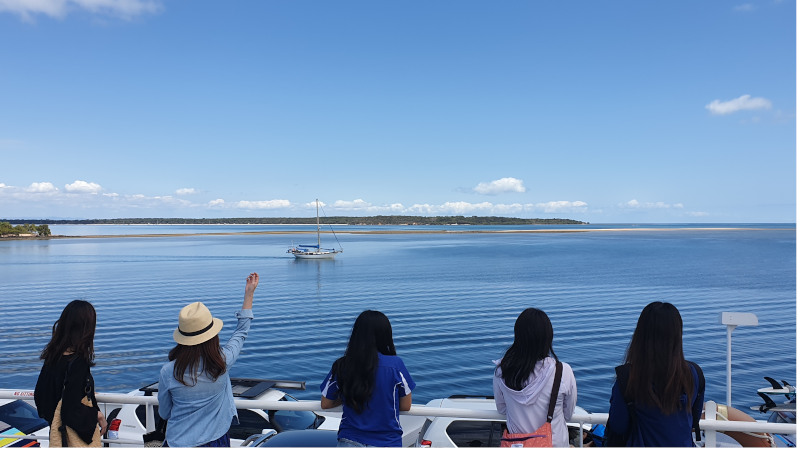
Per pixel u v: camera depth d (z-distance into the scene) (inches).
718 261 3107.8
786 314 1316.4
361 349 137.5
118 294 1766.7
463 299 1588.3
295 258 3727.9
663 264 2893.7
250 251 4827.8
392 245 5900.6
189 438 137.3
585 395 709.9
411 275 2379.4
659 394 124.6
